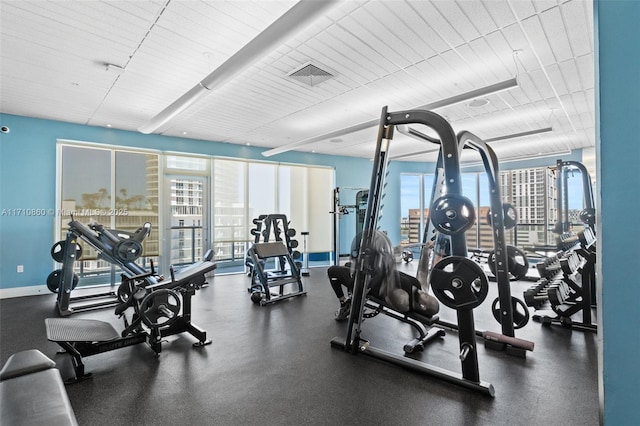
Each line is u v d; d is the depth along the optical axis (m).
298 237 9.03
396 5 2.92
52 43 3.47
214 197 7.76
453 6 2.94
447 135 2.61
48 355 3.14
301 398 2.36
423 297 3.13
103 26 3.19
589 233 4.85
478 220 10.62
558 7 2.95
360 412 2.18
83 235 4.70
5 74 4.17
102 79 4.34
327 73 4.25
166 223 7.17
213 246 7.69
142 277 3.91
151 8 2.93
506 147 8.35
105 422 2.09
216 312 4.57
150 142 7.01
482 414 2.14
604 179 0.75
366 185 10.27
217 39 3.42
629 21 0.73
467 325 2.46
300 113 5.84
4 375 1.69
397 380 2.61
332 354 3.13
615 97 0.74
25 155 5.75
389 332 3.75
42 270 5.86
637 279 0.71
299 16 2.46
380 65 4.05
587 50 3.69
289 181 8.93
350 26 3.23
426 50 3.69
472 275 2.39
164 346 3.36
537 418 2.10
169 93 4.81
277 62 3.97
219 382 2.60
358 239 3.28
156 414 2.17
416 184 11.05
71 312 4.58
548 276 4.62
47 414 1.38
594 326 3.69
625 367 0.73
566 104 5.38
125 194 6.68
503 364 2.88
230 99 5.16
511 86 3.71
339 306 4.88
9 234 5.60
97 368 2.86
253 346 3.34
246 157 8.26
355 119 6.21
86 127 6.32
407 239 10.88
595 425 2.03
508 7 2.96
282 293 5.49
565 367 2.82
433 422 2.06
